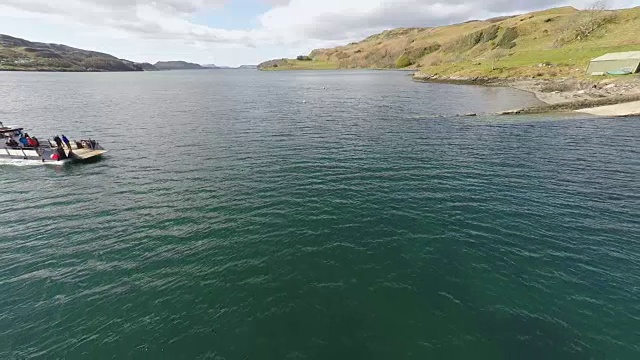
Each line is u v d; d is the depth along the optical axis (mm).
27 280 17453
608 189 28094
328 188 29422
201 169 35031
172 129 56031
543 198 26656
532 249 19656
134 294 16328
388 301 15719
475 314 14898
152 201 27188
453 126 56094
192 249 20109
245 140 47531
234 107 84625
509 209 24844
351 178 31906
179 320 14680
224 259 19062
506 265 18266
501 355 12883
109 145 45219
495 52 192000
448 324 14375
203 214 24703
